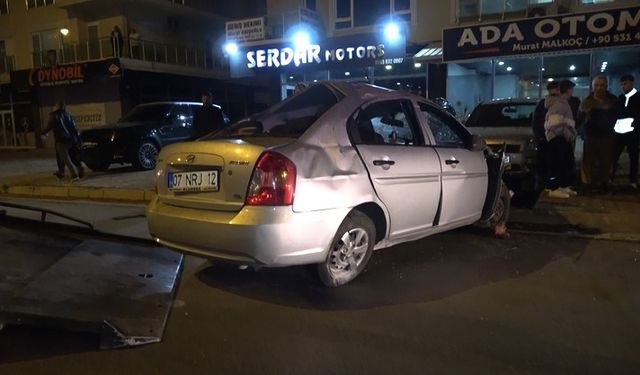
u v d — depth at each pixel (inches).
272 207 141.2
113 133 485.4
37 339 133.0
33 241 196.9
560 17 522.6
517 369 119.2
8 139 1071.0
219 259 148.7
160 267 181.0
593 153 323.9
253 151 144.8
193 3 1055.0
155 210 163.6
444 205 191.0
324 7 765.9
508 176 302.2
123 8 940.6
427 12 704.4
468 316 148.6
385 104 180.2
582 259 200.4
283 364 122.0
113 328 130.8
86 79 884.6
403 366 120.8
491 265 193.6
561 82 295.9
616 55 580.1
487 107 370.0
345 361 123.2
